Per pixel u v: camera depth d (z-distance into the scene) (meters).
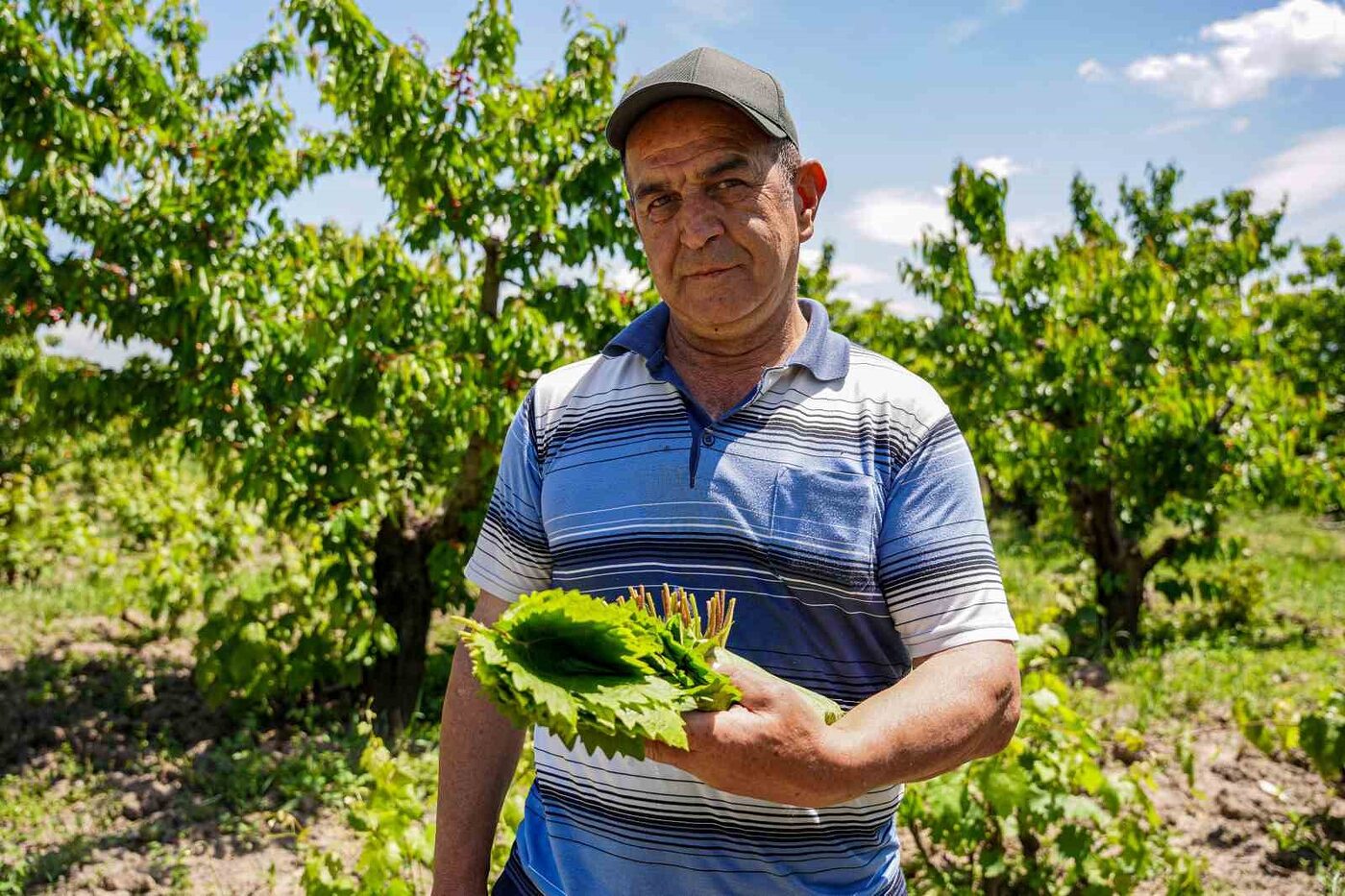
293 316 5.80
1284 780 5.38
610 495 1.60
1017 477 9.21
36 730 5.86
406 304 5.43
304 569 6.42
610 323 5.94
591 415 1.68
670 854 1.53
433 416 5.82
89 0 6.01
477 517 6.16
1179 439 8.40
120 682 6.68
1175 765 5.52
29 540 9.38
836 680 1.52
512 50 5.61
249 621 6.02
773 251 1.58
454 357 5.51
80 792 5.16
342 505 5.59
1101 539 8.81
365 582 5.81
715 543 1.52
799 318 1.71
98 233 5.51
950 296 8.81
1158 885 4.31
